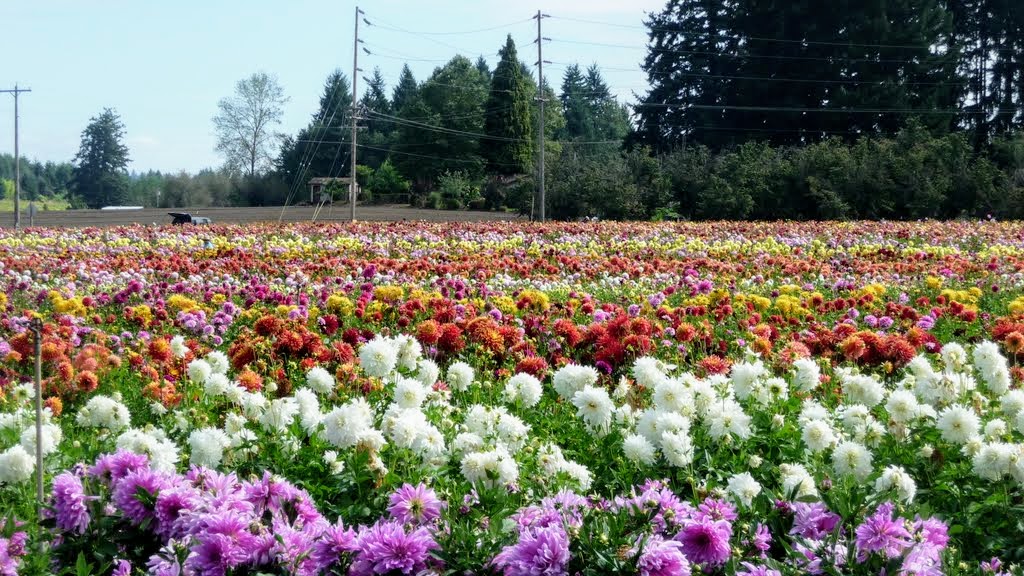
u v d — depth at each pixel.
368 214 64.69
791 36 66.38
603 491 4.65
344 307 9.55
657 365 5.69
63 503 3.55
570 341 7.81
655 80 72.19
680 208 50.62
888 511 3.36
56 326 8.51
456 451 4.47
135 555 3.56
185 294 12.03
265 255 19.61
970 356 7.70
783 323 9.65
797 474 4.16
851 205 46.56
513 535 3.51
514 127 92.19
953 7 71.12
